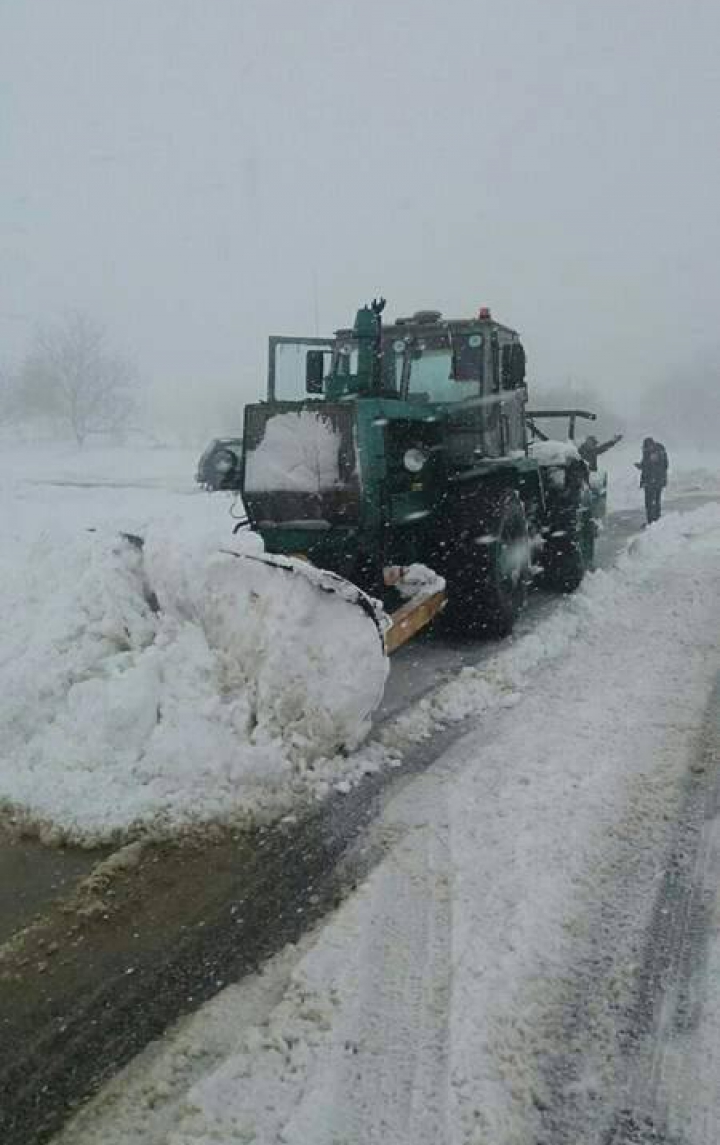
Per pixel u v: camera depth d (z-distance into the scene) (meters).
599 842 3.03
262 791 3.39
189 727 3.49
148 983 2.41
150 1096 2.02
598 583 7.64
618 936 2.55
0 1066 2.13
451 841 3.05
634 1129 1.92
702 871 2.87
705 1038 2.17
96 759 3.42
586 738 3.93
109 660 3.80
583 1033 2.18
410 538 5.67
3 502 13.33
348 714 3.67
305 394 6.25
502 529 5.82
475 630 5.78
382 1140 1.87
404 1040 2.15
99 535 4.41
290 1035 2.18
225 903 2.77
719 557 8.52
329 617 3.70
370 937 2.54
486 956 2.42
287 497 4.99
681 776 3.54
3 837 3.19
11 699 3.67
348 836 3.15
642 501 16.33
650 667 4.97
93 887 2.86
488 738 4.00
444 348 6.15
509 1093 1.99
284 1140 1.88
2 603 4.29
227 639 3.84
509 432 6.71
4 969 2.49
